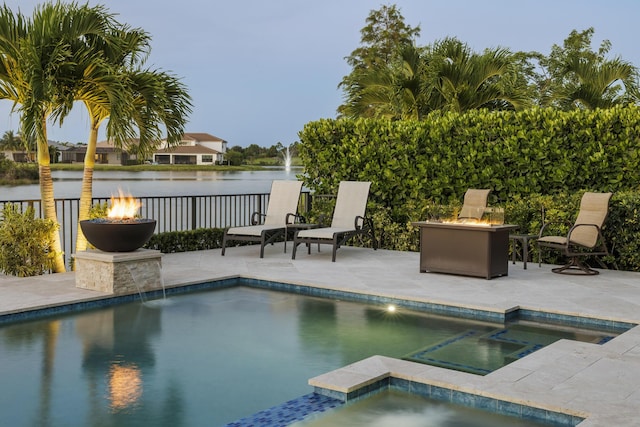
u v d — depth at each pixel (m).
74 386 4.14
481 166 10.35
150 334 5.55
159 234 10.20
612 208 8.76
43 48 7.71
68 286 7.22
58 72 7.82
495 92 13.23
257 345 5.21
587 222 8.51
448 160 10.60
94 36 8.54
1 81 8.16
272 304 6.86
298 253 10.36
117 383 4.22
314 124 12.03
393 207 11.34
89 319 6.09
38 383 4.19
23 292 6.83
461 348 5.14
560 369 4.22
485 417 3.64
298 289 7.63
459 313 6.41
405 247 10.82
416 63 13.52
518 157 9.97
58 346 5.13
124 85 8.20
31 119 7.55
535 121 9.79
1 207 8.34
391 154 11.12
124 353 4.95
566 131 9.56
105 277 6.88
